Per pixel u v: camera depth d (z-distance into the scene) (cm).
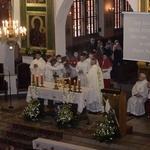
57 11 2041
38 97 1736
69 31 2659
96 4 2917
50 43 2078
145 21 1407
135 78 2283
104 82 2002
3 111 1852
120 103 1527
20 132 1667
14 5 2131
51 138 1608
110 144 1523
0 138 1662
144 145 1498
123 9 3188
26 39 2141
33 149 1477
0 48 2216
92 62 1811
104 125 1533
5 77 2069
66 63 2006
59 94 1681
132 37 1438
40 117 1734
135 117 1766
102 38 2941
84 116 1680
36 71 1981
